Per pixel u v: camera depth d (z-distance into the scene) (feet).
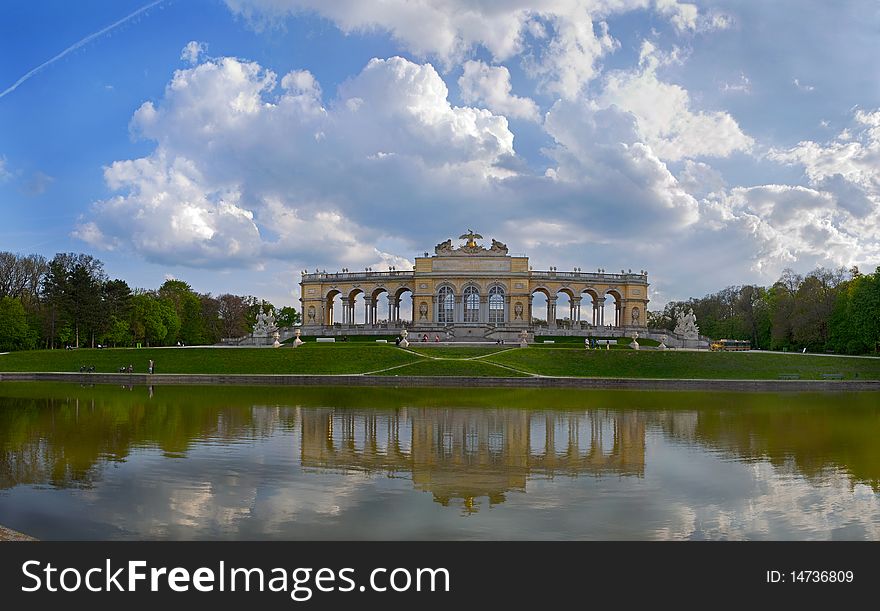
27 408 155.53
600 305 461.37
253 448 103.09
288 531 63.52
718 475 85.71
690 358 283.38
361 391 208.64
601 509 70.33
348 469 88.69
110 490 77.25
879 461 94.63
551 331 422.82
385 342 360.89
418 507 70.79
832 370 269.64
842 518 67.82
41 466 89.76
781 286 490.90
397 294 476.54
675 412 151.43
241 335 576.20
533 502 72.84
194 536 62.44
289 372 270.05
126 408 155.74
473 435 116.16
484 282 453.58
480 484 80.79
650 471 87.92
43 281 395.96
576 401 177.88
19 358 299.99
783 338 412.98
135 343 463.83
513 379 236.84
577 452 100.83
